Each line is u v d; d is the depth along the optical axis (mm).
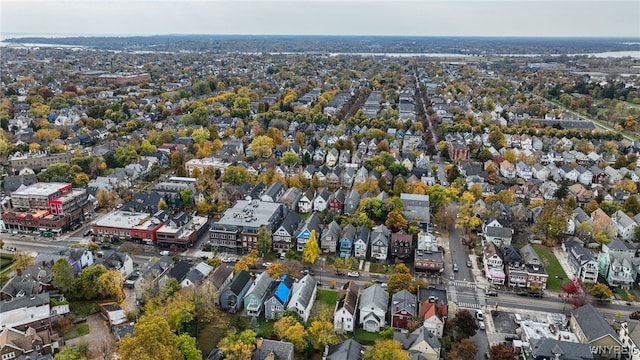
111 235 175250
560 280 152500
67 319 126000
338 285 147500
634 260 152750
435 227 189125
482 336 123750
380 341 112688
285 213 188500
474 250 170500
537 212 192625
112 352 112062
